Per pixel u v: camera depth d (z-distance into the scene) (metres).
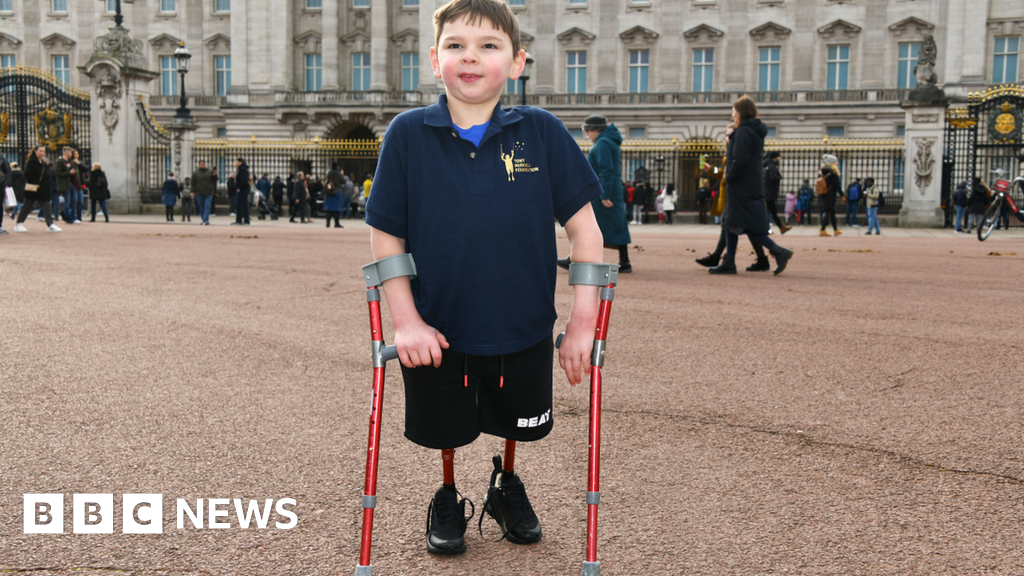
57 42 56.25
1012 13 42.25
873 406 4.62
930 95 26.89
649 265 12.45
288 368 5.48
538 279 2.55
